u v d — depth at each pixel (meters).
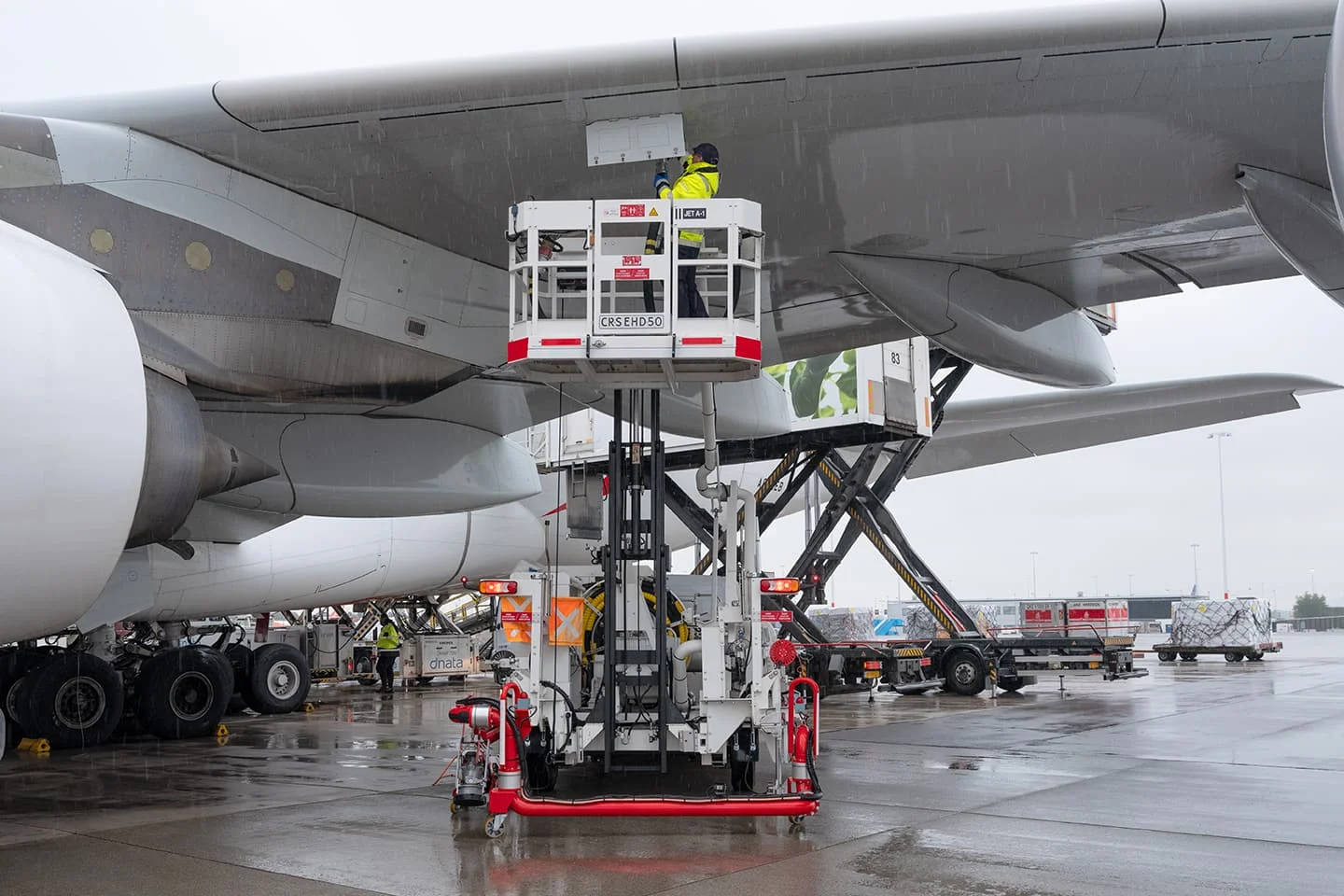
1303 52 7.25
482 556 18.55
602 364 6.73
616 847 6.18
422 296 9.34
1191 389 17.45
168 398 7.77
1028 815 7.12
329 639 21.58
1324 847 6.16
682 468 16.42
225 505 12.15
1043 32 7.20
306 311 8.81
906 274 10.09
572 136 7.95
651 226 6.78
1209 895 5.13
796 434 15.91
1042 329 10.80
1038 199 8.96
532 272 6.62
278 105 7.69
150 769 9.67
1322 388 17.52
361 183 8.48
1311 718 13.57
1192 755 10.10
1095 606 20.36
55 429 6.12
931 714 14.69
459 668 22.77
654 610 7.78
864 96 7.66
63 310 6.35
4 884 5.42
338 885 5.37
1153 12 7.13
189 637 17.16
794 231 9.49
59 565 6.40
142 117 8.02
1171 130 8.01
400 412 11.77
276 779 8.95
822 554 17.45
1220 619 31.42
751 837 6.42
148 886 5.38
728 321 6.51
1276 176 8.41
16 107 8.09
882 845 6.20
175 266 8.28
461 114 7.70
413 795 8.06
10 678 12.05
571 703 7.38
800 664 13.86
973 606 41.25
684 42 7.36
